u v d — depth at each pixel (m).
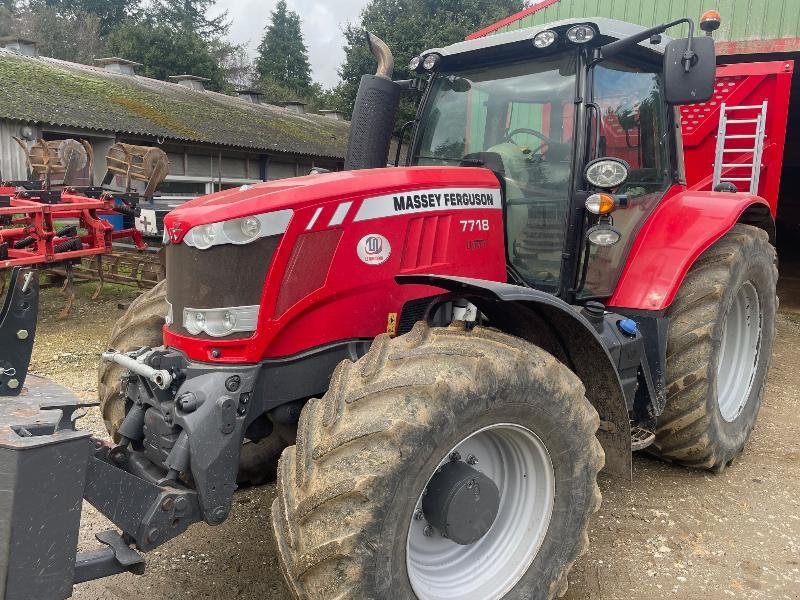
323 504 1.92
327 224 2.48
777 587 2.77
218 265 2.40
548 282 3.18
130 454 2.48
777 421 4.63
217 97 22.25
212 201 2.55
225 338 2.41
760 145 5.84
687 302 3.52
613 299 3.43
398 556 2.01
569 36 2.92
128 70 21.11
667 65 2.82
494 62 3.38
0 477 1.73
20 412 1.98
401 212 2.64
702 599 2.70
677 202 3.72
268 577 2.82
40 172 8.76
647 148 3.57
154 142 15.73
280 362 2.48
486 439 2.42
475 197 2.89
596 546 3.07
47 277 9.48
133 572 2.14
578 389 2.42
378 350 2.21
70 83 16.12
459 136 3.49
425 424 2.00
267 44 50.50
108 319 7.64
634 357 3.17
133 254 8.55
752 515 3.35
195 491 2.25
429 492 2.25
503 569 2.40
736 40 8.70
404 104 5.61
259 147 17.91
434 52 3.50
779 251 14.07
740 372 4.06
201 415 2.28
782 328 7.58
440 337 2.28
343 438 1.96
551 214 3.14
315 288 2.49
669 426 3.55
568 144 3.08
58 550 1.82
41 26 42.03
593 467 2.47
